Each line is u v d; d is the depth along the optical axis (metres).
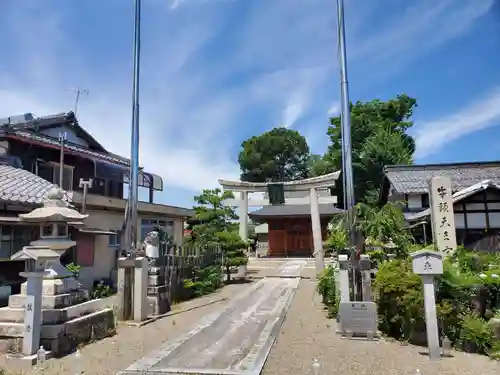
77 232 14.22
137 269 10.02
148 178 20.92
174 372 5.95
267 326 9.22
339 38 10.46
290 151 47.53
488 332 6.95
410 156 32.09
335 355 6.84
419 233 16.61
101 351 7.19
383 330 8.52
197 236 20.64
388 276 8.09
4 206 11.14
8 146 15.16
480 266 9.36
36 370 6.08
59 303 7.40
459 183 18.53
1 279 10.96
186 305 12.56
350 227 9.64
